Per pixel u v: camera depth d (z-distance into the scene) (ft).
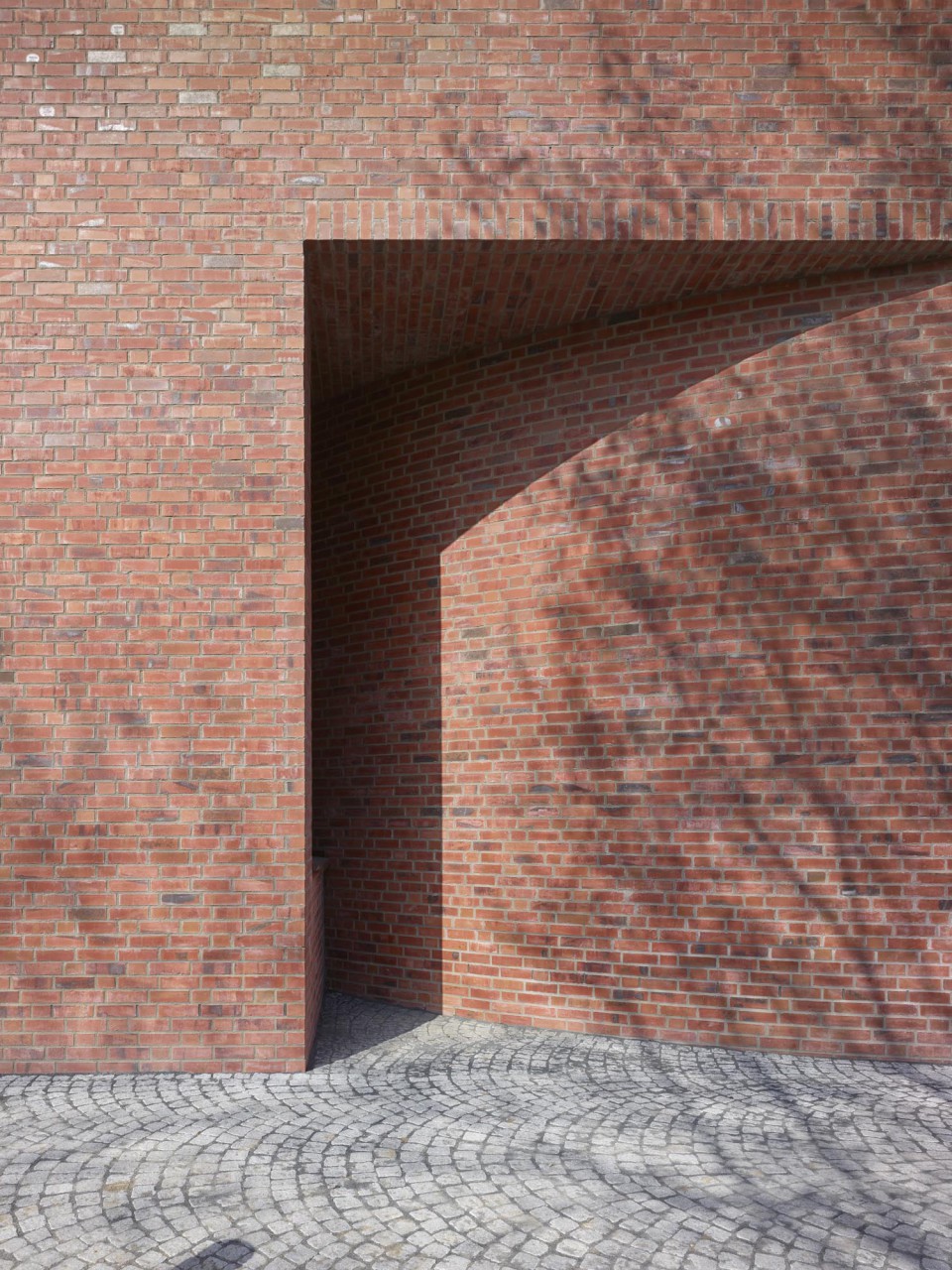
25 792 17.52
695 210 17.85
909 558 18.51
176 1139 14.30
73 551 17.76
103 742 17.61
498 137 17.95
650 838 19.69
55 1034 17.31
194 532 17.88
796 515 19.06
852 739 18.60
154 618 17.76
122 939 17.43
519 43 18.04
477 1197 12.50
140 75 18.02
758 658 19.15
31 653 17.66
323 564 25.55
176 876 17.53
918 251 18.24
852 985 18.42
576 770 20.45
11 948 17.37
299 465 17.98
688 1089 16.51
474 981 21.31
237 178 18.03
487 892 21.31
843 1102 15.88
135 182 17.98
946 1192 12.67
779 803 18.89
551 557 21.17
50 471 17.81
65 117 17.99
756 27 18.03
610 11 18.06
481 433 22.45
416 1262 10.96
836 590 18.79
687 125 17.97
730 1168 13.35
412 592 23.31
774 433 19.30
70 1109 15.49
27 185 17.95
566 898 20.36
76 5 18.04
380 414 24.45
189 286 18.02
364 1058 18.37
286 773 17.70
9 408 17.84
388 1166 13.39
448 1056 18.48
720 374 19.79
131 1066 17.34
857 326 18.94
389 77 18.04
